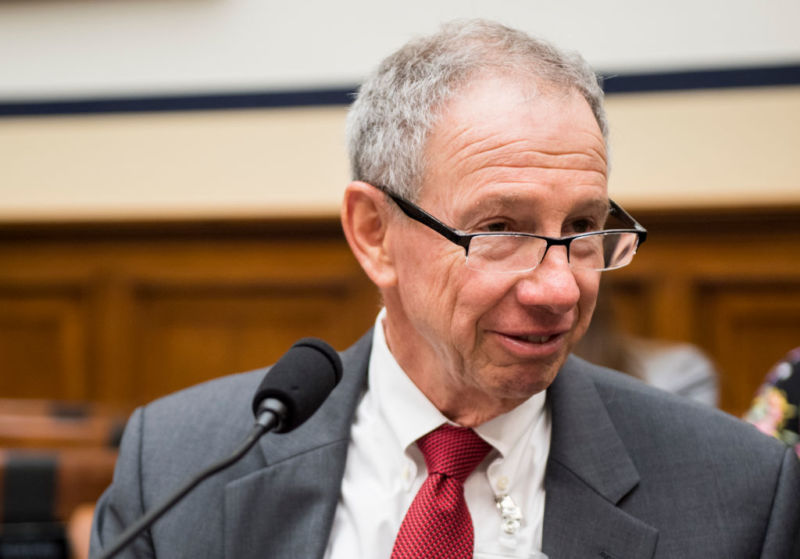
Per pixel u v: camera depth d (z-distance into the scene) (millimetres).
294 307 5469
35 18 5512
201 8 5375
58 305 5672
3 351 5723
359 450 2104
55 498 2768
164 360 5582
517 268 1769
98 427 3049
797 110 4969
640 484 1990
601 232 1810
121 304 5586
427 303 1869
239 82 5383
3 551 2617
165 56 5434
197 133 5465
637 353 3869
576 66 1883
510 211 1766
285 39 5324
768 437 2035
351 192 2008
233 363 5523
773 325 5082
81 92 5516
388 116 1938
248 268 5488
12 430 3029
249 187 5441
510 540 1950
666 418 2092
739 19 4965
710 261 5102
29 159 5598
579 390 2119
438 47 1918
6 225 5613
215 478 2078
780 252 5043
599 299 3770
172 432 2186
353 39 5246
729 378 5113
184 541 2016
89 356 5629
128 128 5520
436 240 1838
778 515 1915
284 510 2027
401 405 2055
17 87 5555
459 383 1962
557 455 2020
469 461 1980
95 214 5535
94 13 5469
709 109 5027
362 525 1996
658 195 5094
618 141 5109
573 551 1919
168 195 5504
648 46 5012
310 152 5379
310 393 1739
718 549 1882
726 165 5039
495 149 1761
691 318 5117
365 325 5352
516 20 5031
